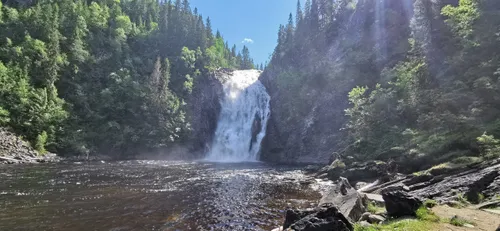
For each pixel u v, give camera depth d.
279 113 66.06
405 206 9.90
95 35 72.50
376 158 29.19
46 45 55.50
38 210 15.28
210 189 22.98
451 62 33.94
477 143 20.22
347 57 63.31
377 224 9.45
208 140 70.31
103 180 25.70
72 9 73.44
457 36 35.56
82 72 60.56
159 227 13.30
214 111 74.19
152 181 26.20
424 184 17.56
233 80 82.00
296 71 75.69
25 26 60.53
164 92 63.97
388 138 32.53
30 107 45.06
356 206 12.77
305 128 58.34
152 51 83.44
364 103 40.84
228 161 57.12
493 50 29.11
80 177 26.88
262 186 24.78
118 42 72.88
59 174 28.14
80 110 54.94
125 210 16.06
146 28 94.06
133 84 62.41
